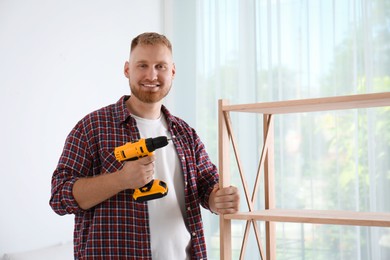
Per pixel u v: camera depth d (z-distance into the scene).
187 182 1.64
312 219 1.36
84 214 1.53
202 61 3.03
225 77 2.96
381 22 2.49
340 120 2.58
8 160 2.13
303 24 2.71
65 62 2.42
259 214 1.46
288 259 2.67
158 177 1.59
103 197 1.43
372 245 2.46
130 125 1.60
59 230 2.36
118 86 2.74
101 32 2.65
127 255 1.49
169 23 3.13
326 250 2.59
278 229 2.70
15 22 2.18
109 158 1.54
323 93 2.64
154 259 1.53
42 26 2.31
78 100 2.48
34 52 2.26
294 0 2.73
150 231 1.53
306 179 2.66
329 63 2.63
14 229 2.14
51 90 2.34
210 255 2.94
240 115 2.88
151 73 1.56
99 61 2.62
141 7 2.96
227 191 1.50
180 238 1.58
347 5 2.59
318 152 2.63
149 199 1.44
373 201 2.46
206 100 3.01
